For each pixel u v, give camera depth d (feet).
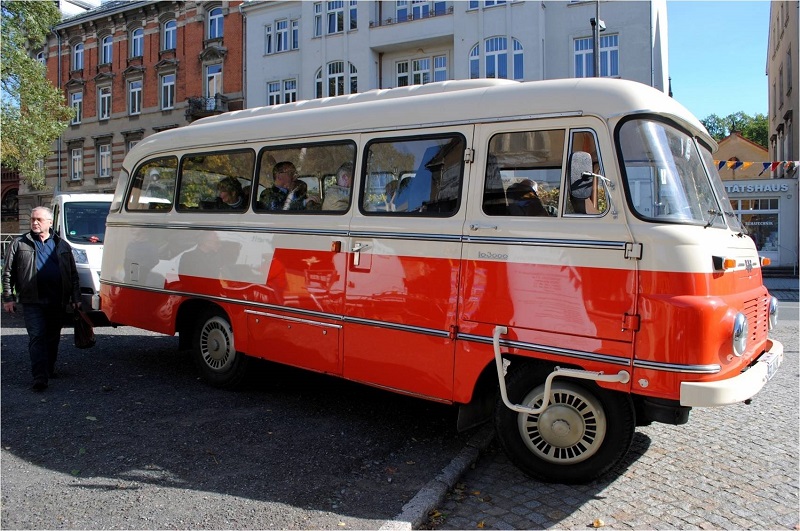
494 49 82.58
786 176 82.07
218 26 112.06
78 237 34.83
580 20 78.84
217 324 22.31
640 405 14.28
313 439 17.25
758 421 18.88
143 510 12.87
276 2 102.68
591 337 13.57
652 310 12.90
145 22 120.67
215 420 18.71
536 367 14.58
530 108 14.82
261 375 23.21
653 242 13.02
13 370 24.52
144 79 121.29
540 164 14.64
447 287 15.72
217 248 21.71
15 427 17.90
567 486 14.39
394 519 12.34
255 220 20.56
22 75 75.10
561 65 79.97
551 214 14.38
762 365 14.44
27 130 75.92
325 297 18.37
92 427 17.94
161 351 28.45
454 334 15.49
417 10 90.94
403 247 16.62
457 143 15.99
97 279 33.17
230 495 13.62
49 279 21.85
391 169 17.29
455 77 85.10
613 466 13.97
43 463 15.38
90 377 23.65
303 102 20.68
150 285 24.18
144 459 15.62
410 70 92.79
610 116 13.76
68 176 131.75
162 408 19.84
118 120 125.29
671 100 15.33
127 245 25.43
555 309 14.03
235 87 109.19
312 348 18.69
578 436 14.16
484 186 15.43
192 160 23.11
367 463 15.58
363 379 17.43
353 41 93.81
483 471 15.38
